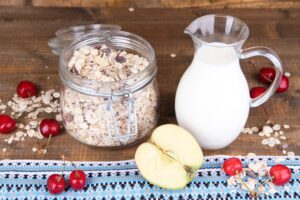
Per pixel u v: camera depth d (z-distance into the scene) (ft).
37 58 2.61
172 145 2.01
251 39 2.74
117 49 2.28
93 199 2.02
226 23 2.04
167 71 2.55
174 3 3.02
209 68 2.00
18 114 2.34
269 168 2.12
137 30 2.80
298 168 2.13
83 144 2.22
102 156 2.17
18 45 2.69
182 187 1.98
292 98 2.43
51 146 2.21
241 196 2.03
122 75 2.12
